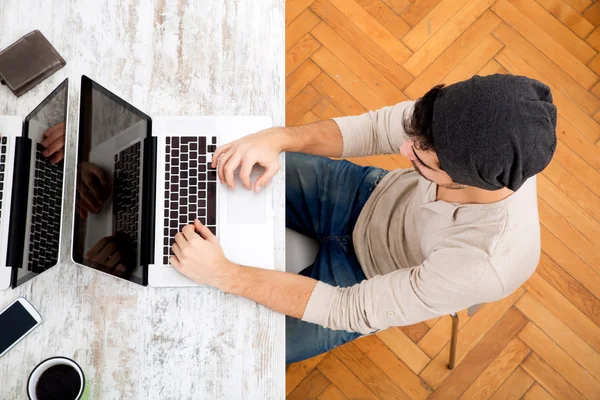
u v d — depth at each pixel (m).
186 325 1.04
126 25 1.15
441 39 2.00
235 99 1.14
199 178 1.09
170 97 1.13
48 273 1.05
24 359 1.02
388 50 1.99
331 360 1.75
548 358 1.76
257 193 1.10
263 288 1.04
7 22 1.14
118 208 1.04
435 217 1.05
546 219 1.85
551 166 1.89
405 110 1.15
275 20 1.16
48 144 1.05
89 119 1.02
